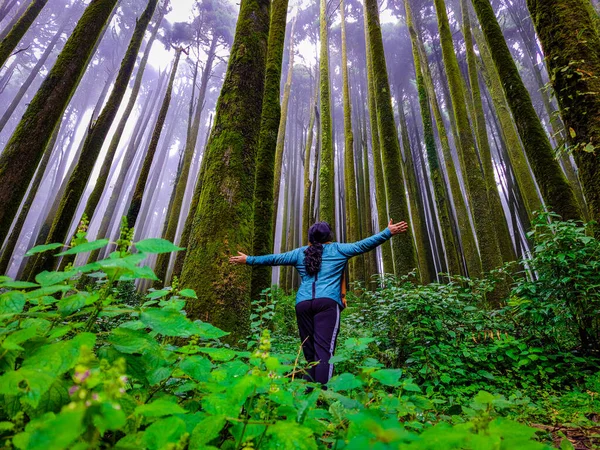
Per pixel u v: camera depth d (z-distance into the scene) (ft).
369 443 1.87
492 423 2.33
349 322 13.35
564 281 9.25
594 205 9.87
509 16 60.64
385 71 22.98
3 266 29.22
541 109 57.11
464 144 24.93
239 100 10.05
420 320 10.44
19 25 23.15
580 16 10.94
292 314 18.65
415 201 42.65
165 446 2.13
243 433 2.56
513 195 43.78
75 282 3.60
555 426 6.44
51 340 3.04
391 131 21.02
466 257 30.68
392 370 2.93
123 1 75.97
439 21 29.01
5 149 13.74
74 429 1.45
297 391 4.05
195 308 7.77
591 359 9.25
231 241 8.50
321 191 27.81
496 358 10.15
